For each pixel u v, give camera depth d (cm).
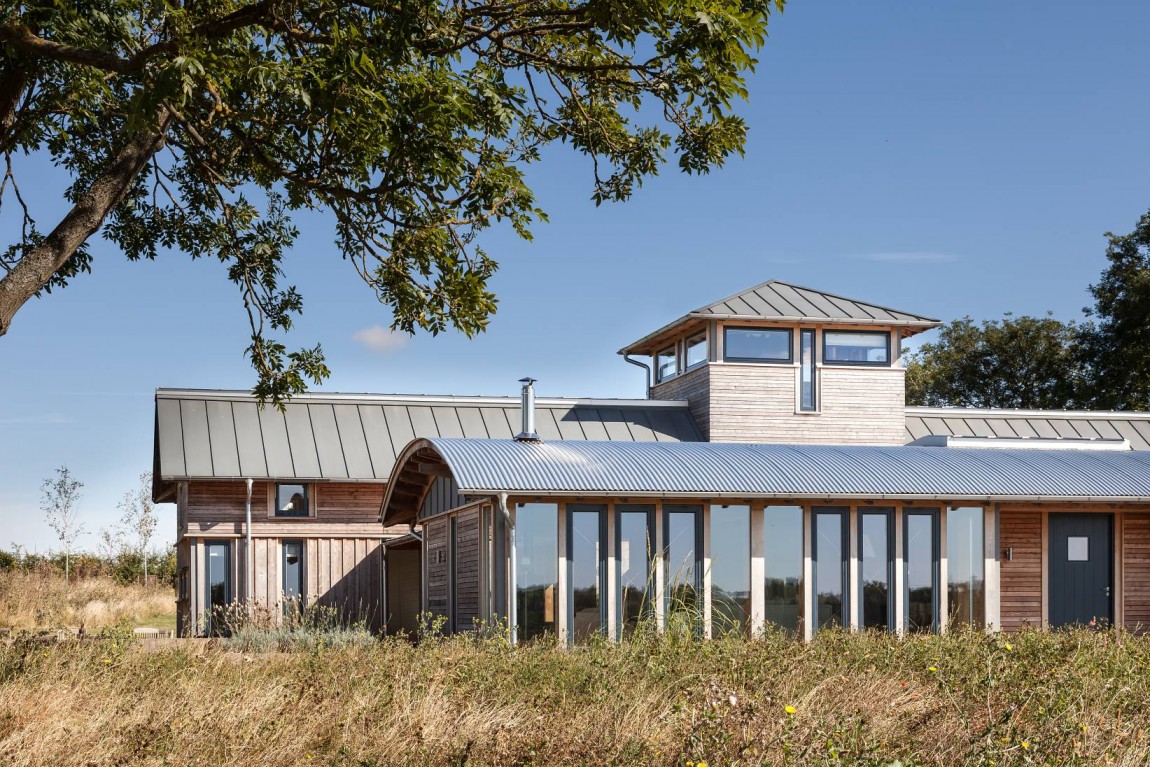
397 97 1257
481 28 1372
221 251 1856
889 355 2986
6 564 4041
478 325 1543
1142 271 4247
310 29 1305
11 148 1625
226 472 2544
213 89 1336
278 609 2503
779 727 775
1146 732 853
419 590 2602
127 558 4322
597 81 1424
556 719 922
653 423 2947
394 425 2792
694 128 1548
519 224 1542
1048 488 1961
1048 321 4831
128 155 1475
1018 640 1452
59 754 805
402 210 1488
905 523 1942
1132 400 4347
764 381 2908
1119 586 2141
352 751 823
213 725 871
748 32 1228
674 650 1345
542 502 1794
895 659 1291
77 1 1390
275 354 1847
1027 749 754
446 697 1016
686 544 1842
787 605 1870
